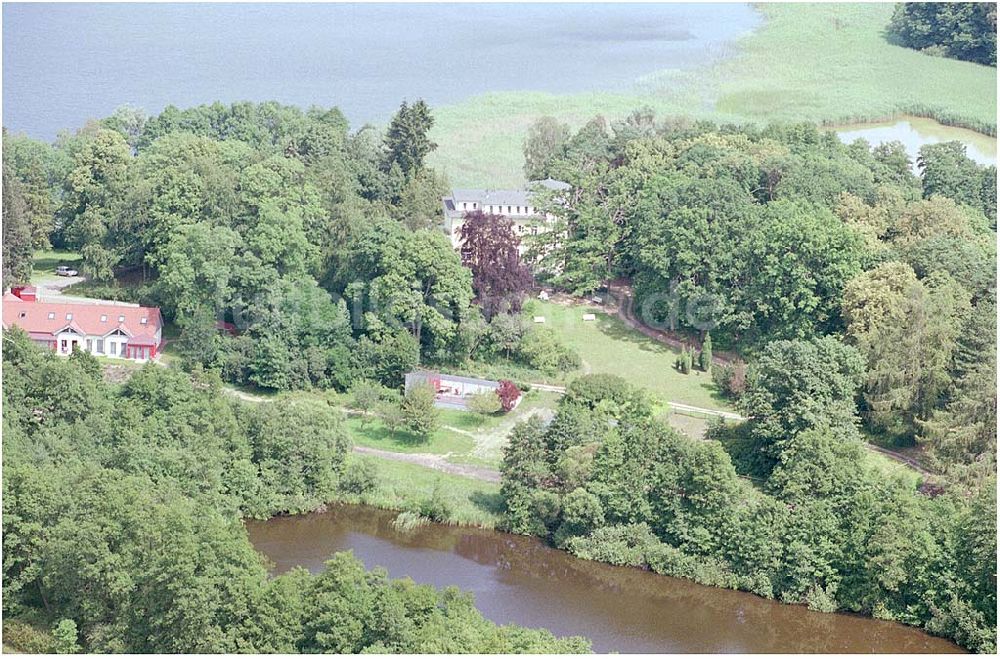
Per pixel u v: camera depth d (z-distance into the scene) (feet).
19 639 546.26
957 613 616.39
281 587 539.70
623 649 597.52
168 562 536.01
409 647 525.75
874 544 638.12
